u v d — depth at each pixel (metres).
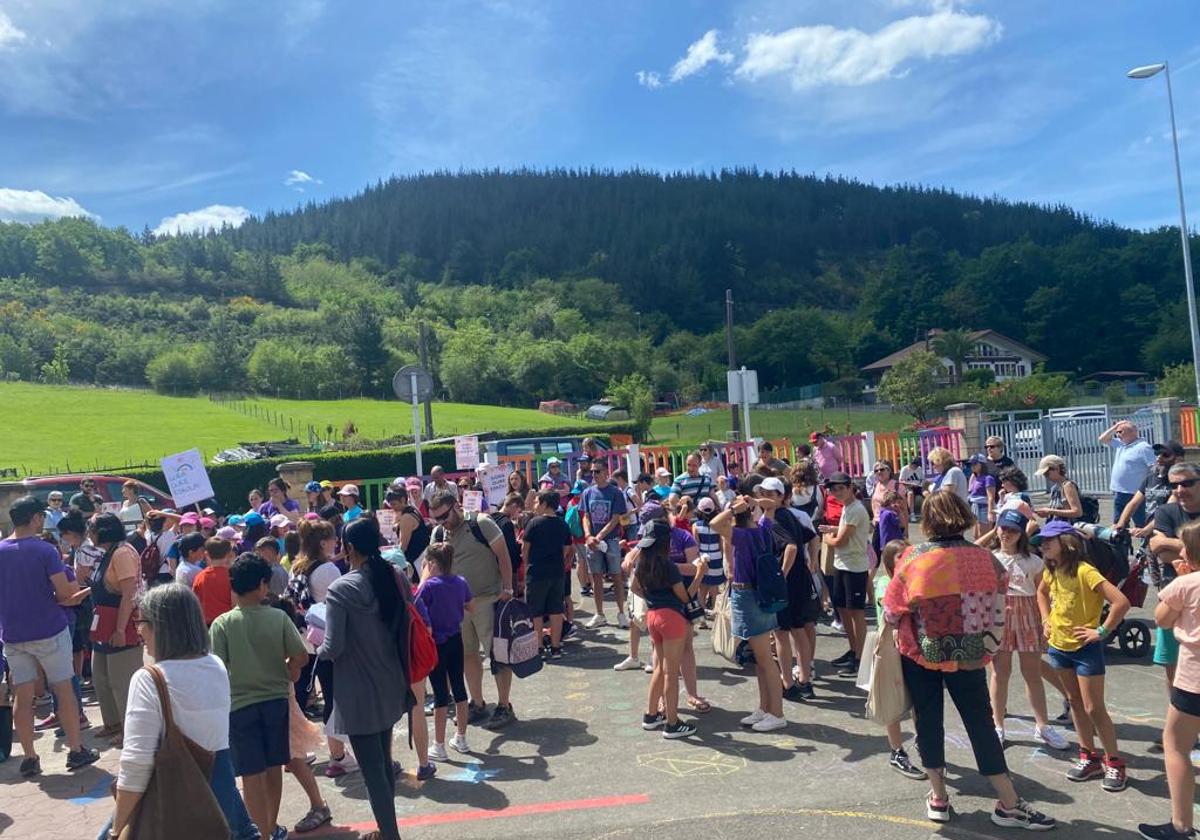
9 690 6.73
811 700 7.18
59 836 5.35
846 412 60.25
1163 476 7.90
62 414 59.69
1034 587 5.94
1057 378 47.66
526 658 6.84
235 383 86.75
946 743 6.07
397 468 30.56
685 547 9.03
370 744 4.73
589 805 5.32
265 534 8.18
